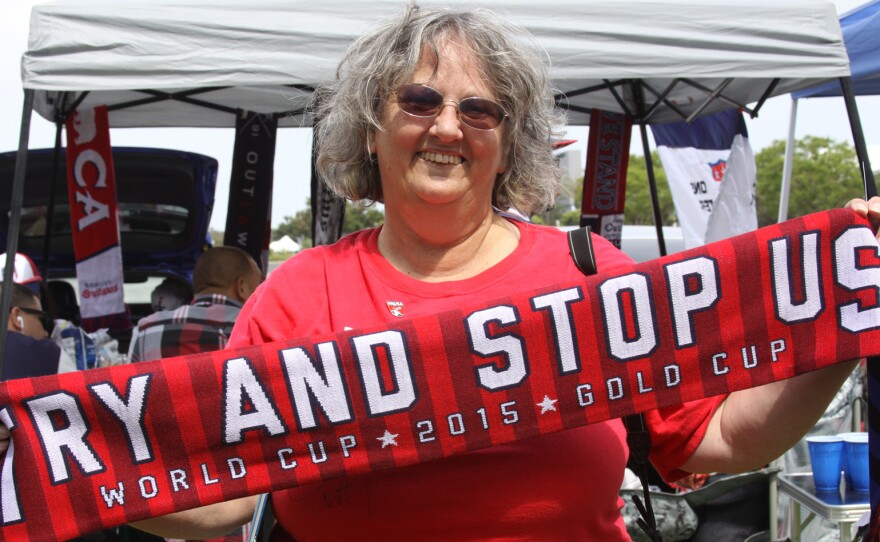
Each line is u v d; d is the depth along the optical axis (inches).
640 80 216.7
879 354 57.1
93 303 185.8
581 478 56.6
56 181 215.5
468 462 56.4
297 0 131.2
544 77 61.8
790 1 141.4
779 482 121.1
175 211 229.0
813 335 57.6
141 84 127.6
